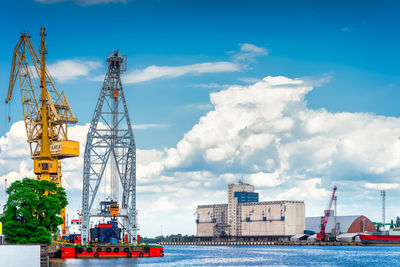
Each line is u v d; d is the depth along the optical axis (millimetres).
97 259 184500
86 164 195125
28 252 73750
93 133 196750
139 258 191250
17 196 142125
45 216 146000
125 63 199375
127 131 198875
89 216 194500
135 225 196375
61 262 168125
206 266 184000
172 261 195625
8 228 141125
